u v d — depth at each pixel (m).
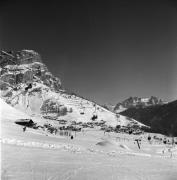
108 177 32.31
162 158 62.19
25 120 136.00
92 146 75.12
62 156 44.50
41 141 63.81
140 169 40.88
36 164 34.28
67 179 28.83
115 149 74.19
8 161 33.69
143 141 146.25
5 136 57.50
